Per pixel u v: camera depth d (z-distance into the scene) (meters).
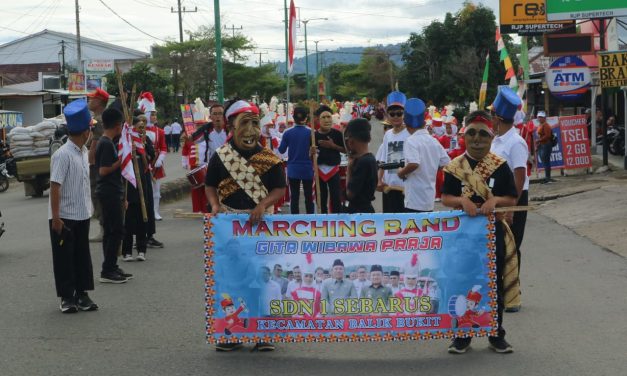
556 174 23.73
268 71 83.00
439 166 8.68
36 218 17.08
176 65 67.62
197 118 14.34
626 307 8.09
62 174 7.98
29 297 9.00
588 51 26.45
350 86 99.38
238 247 6.45
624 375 5.96
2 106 45.50
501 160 6.56
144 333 7.41
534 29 32.75
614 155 27.00
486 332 6.48
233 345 6.84
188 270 10.52
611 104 31.58
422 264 6.45
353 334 6.44
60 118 27.55
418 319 6.45
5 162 25.83
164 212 17.55
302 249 6.44
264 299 6.46
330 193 13.23
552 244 12.21
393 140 9.46
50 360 6.57
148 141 12.52
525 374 6.03
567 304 8.30
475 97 51.34
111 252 9.69
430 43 56.84
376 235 6.43
